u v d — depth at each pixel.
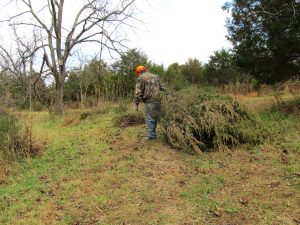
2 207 4.05
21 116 10.47
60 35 11.63
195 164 4.93
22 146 5.99
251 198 3.77
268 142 5.45
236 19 8.16
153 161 5.18
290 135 5.67
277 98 8.15
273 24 7.43
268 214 3.43
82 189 4.39
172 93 6.02
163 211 3.69
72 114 10.37
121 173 4.80
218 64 18.64
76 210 3.87
